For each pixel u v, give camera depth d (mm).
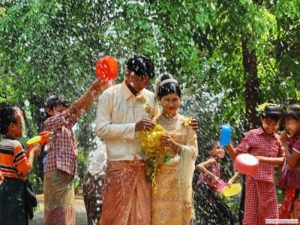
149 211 9070
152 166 9062
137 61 9133
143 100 9258
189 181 9125
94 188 10938
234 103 20516
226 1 18016
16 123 10227
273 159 10969
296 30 20453
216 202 14219
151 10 16891
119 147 9047
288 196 10484
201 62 19625
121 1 16703
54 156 10727
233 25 18203
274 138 11219
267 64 20609
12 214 9984
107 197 9102
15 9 17016
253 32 18000
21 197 10117
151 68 9195
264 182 11047
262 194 11062
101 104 9180
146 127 8914
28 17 16703
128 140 9008
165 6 16891
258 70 20641
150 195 9102
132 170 8984
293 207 10430
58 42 17266
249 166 9070
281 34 20469
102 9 16969
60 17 17078
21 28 17141
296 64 20188
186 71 17344
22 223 10102
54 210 10695
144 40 16672
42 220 17188
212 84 19781
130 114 9156
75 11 17078
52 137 10758
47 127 10719
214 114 17953
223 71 20219
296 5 18688
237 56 20562
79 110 10562
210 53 20000
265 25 18000
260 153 11094
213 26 18922
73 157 10891
